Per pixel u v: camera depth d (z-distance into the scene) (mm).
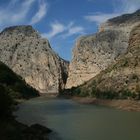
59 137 75750
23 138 64125
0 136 61375
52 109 155250
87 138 75500
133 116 122188
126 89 189750
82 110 150875
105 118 115375
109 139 74688
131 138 75750
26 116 117500
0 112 84188
